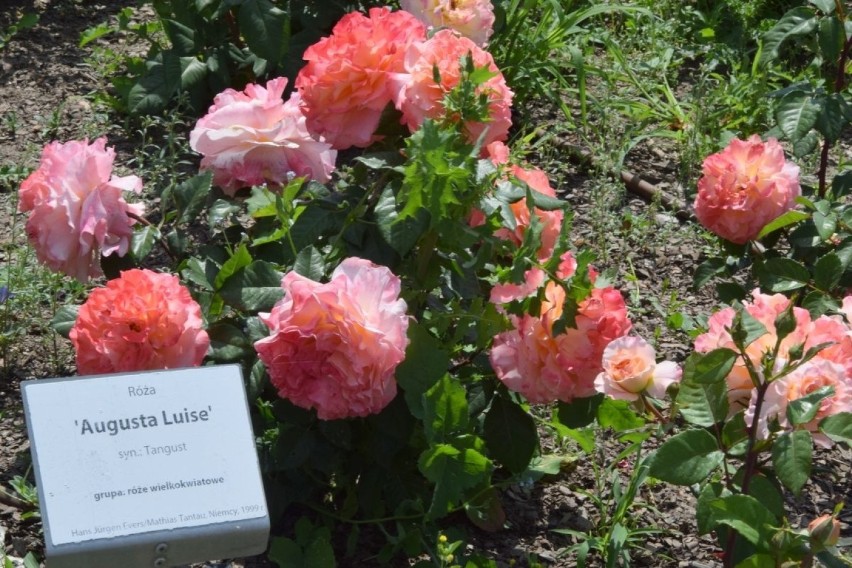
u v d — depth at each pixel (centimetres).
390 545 256
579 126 451
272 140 254
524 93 455
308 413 247
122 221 264
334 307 217
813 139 330
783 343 231
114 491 188
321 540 243
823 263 305
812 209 333
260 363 247
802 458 213
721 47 506
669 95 468
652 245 392
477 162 237
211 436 197
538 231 233
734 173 311
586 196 412
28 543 255
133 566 189
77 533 183
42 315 331
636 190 420
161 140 413
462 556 258
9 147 406
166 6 438
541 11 507
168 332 233
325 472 252
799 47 515
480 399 262
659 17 526
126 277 236
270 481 258
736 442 232
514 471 262
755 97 459
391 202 240
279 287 245
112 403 193
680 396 226
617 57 479
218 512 192
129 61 437
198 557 193
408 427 247
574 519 280
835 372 224
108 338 231
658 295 370
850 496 299
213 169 263
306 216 254
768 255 334
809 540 204
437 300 264
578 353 237
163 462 192
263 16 392
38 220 261
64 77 453
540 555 267
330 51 243
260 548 197
